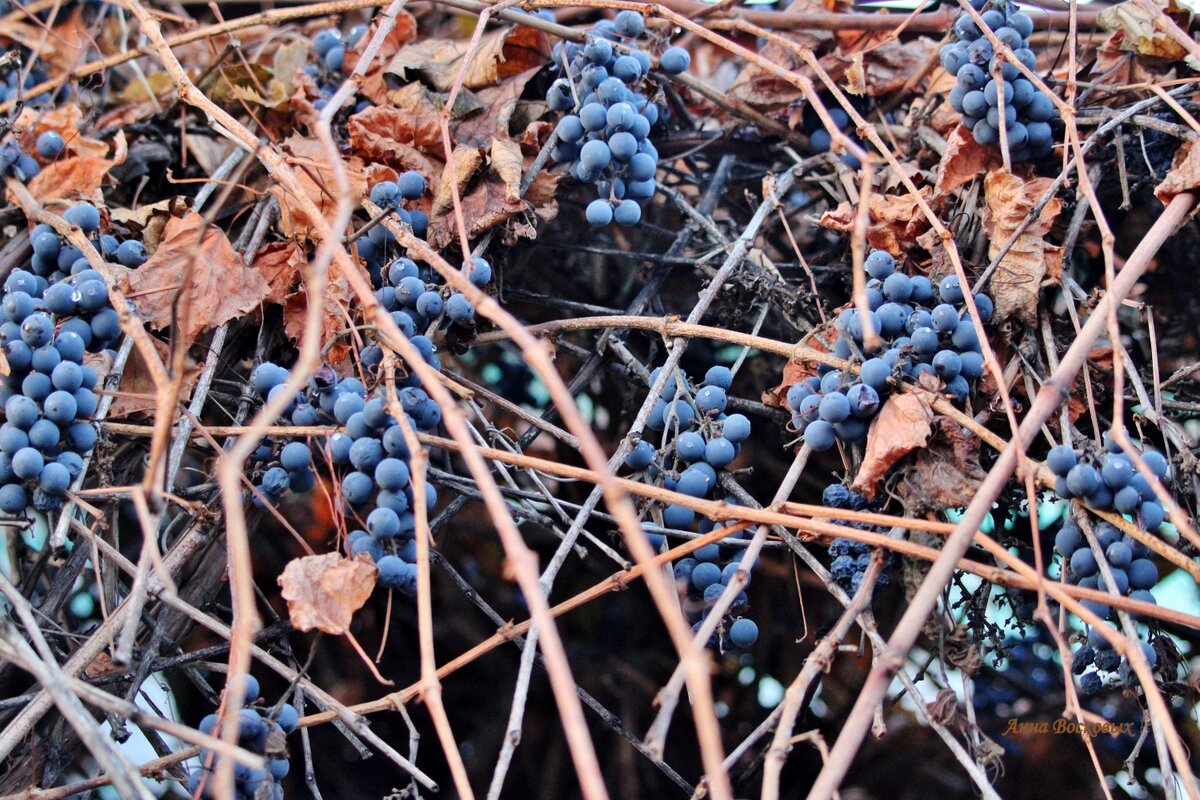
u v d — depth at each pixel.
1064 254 1.05
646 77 1.13
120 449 1.06
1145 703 0.96
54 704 0.94
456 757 0.86
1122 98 1.12
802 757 1.26
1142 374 1.09
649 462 1.02
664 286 1.23
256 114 1.19
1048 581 0.92
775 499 0.99
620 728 1.01
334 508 0.97
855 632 1.24
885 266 1.03
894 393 0.99
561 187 1.19
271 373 1.00
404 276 1.03
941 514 0.98
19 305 0.98
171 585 0.86
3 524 0.95
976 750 0.93
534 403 1.29
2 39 1.24
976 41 1.07
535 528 1.29
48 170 1.13
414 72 1.16
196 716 1.22
